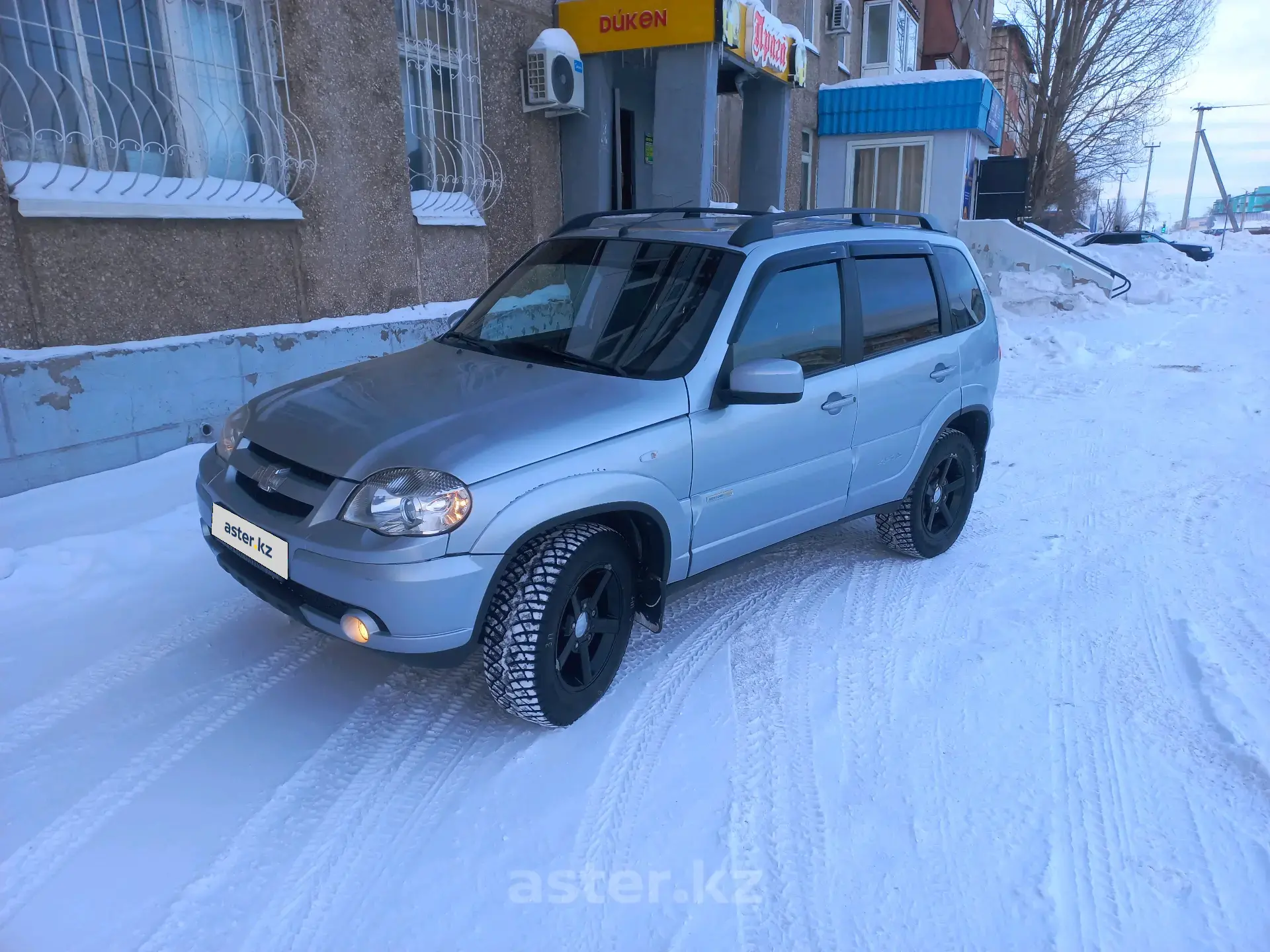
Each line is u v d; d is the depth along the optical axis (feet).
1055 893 7.88
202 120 18.40
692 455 10.43
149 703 10.14
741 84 34.65
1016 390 30.25
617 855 8.17
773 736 10.03
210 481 10.39
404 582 8.32
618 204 32.42
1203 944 7.36
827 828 8.61
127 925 7.12
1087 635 12.69
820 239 12.66
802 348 12.00
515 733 9.98
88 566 13.00
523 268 13.47
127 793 8.66
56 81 15.74
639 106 34.76
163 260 17.08
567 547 9.33
